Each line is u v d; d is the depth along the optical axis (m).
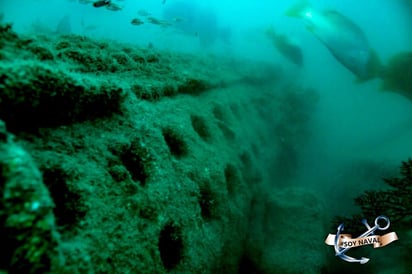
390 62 7.06
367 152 11.87
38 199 0.83
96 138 1.79
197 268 2.28
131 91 2.44
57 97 1.54
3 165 0.82
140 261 1.59
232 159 3.96
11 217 0.78
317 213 4.91
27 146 1.42
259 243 4.17
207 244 2.57
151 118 2.43
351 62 6.01
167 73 3.83
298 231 4.58
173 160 2.53
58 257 0.83
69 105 1.65
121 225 1.58
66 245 1.24
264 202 5.07
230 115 4.89
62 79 1.53
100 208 1.51
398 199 4.09
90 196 1.48
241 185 3.93
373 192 4.35
